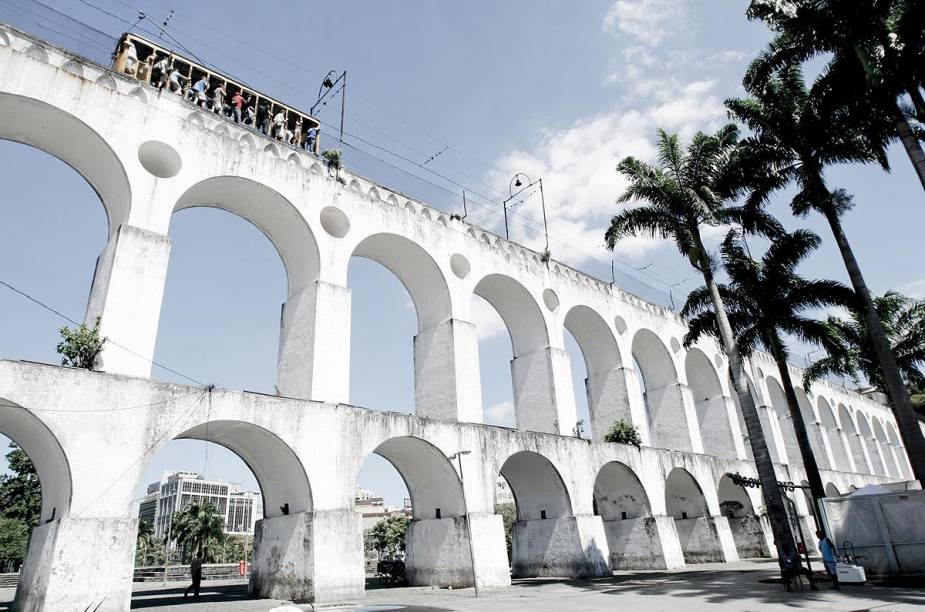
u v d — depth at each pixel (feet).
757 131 73.46
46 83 53.62
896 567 53.78
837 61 63.36
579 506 79.41
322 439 58.54
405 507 341.62
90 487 44.73
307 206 69.21
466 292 84.07
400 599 55.01
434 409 78.64
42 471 50.39
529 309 94.79
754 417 62.23
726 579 64.39
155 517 439.63
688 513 104.17
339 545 55.62
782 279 77.00
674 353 117.80
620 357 104.37
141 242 55.21
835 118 68.08
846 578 51.01
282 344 69.56
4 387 42.65
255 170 65.98
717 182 72.33
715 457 108.99
